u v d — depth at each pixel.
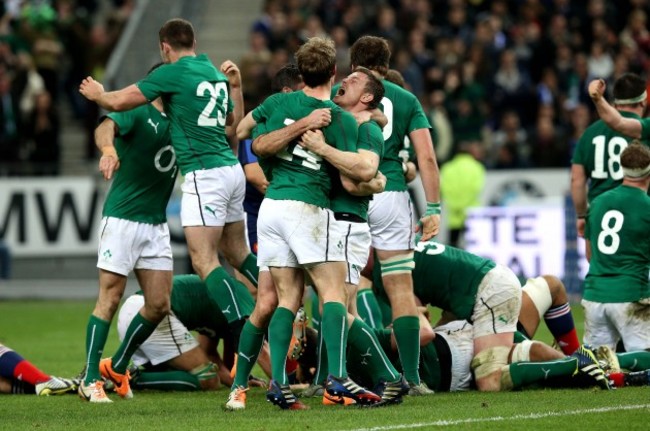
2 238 68.50
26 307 61.19
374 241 29.78
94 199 68.62
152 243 30.41
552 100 74.00
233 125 32.78
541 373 29.50
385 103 29.97
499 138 72.88
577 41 77.19
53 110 73.25
